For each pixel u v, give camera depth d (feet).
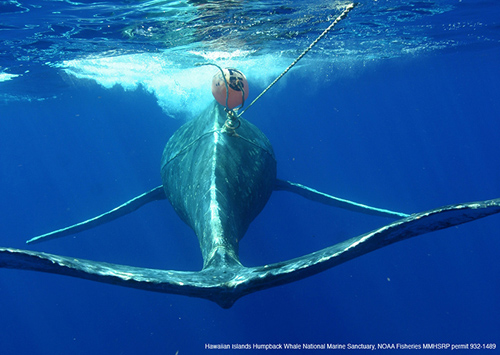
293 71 86.38
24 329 76.02
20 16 33.27
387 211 26.53
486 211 8.59
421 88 171.42
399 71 114.11
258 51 57.16
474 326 61.82
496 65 128.77
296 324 56.18
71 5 31.24
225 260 14.83
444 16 50.03
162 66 60.49
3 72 56.85
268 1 34.40
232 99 21.36
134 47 46.98
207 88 69.41
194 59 56.29
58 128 174.40
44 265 9.41
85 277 9.93
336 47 62.03
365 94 163.12
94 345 60.75
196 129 26.27
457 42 74.69
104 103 115.03
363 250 10.07
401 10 44.45
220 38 46.24
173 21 37.24
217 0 32.55
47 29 37.50
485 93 216.95
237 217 19.90
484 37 72.59
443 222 9.18
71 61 53.98
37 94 86.17
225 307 11.58
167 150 28.53
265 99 130.82
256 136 25.86
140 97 100.27
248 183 22.11
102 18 34.96
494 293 72.43
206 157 21.80
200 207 19.25
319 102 165.99
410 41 66.28
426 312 64.80
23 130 167.63
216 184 19.65
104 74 66.80
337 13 41.34
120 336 60.39
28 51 45.91
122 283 10.41
